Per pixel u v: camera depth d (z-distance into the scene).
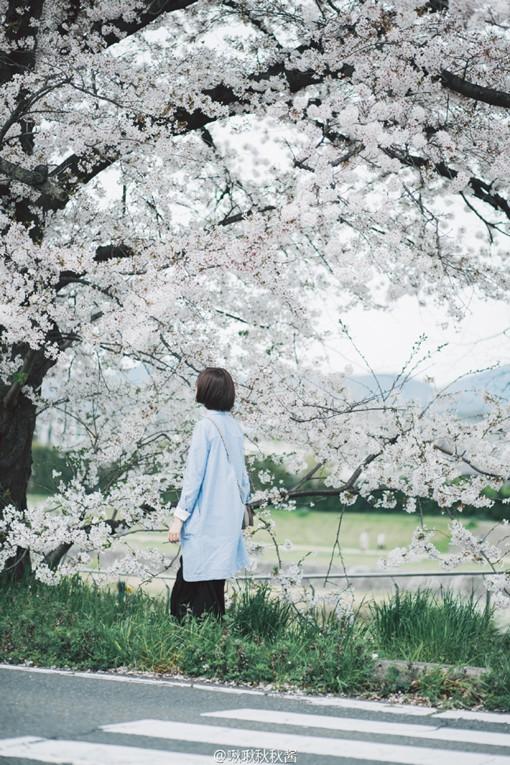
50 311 6.93
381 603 6.29
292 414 7.12
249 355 8.13
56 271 6.91
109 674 5.07
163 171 8.15
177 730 3.76
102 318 6.88
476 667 5.19
